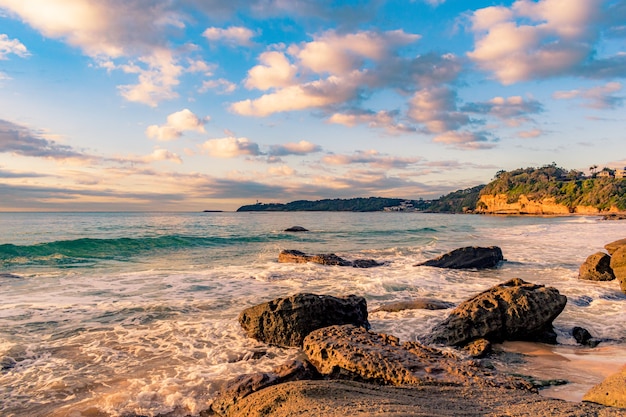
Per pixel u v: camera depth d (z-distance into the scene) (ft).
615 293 48.24
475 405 17.49
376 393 19.15
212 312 38.04
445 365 23.52
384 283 53.36
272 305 31.30
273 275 57.98
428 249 101.09
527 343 31.17
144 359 26.63
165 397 21.31
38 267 65.67
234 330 32.68
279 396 18.54
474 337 30.53
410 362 23.56
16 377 23.61
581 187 567.18
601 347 30.30
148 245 98.12
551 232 165.68
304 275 59.00
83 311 37.24
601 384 19.42
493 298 32.94
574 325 35.09
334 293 47.85
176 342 29.86
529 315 31.30
